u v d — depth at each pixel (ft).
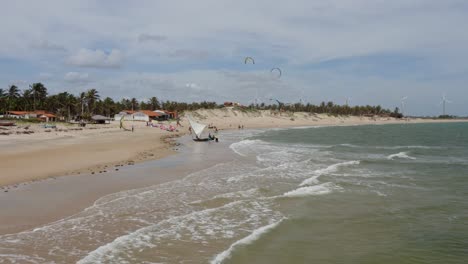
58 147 137.59
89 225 45.44
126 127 333.01
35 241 39.50
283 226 46.73
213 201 58.95
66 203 55.21
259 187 70.38
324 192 66.03
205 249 38.81
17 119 326.03
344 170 93.76
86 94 438.81
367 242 41.81
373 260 36.96
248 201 58.80
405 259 37.29
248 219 49.55
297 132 335.67
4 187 64.95
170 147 157.38
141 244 39.52
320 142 205.05
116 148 139.95
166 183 73.00
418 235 44.19
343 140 225.35
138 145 157.79
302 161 111.24
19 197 57.77
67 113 439.63
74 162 97.76
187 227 45.70
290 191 66.80
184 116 540.11
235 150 148.46
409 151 150.61
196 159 114.01
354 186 72.02
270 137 253.24
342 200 60.39
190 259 36.11
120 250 37.70
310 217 50.85
